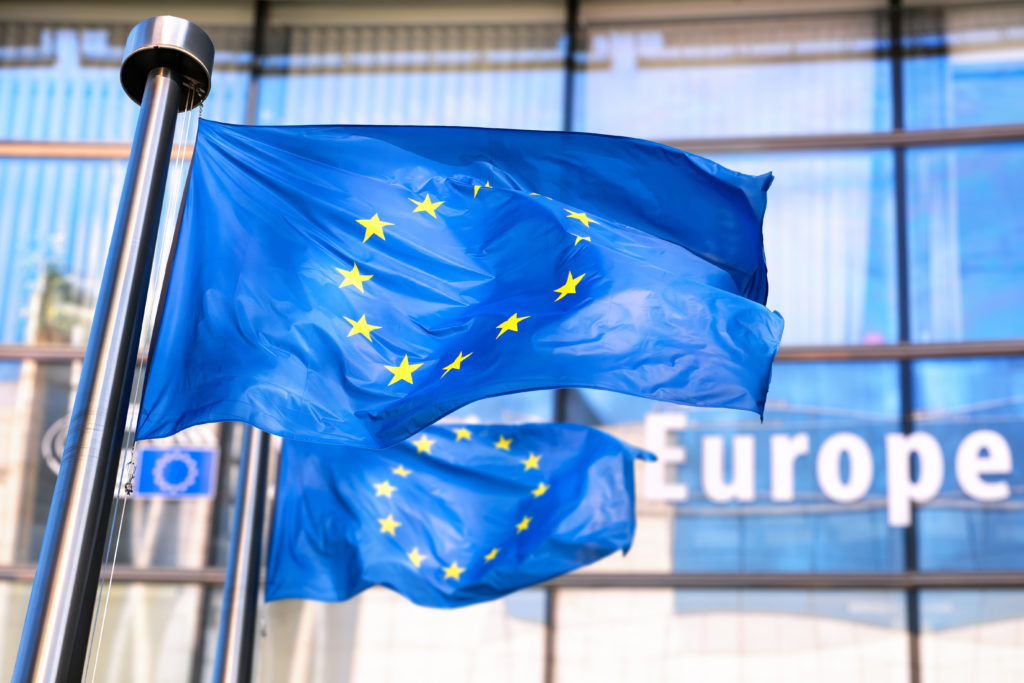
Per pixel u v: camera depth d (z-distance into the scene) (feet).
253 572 29.94
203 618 45.47
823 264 48.60
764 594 44.50
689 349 20.61
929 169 49.34
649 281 21.47
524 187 24.29
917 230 48.60
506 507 32.50
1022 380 45.96
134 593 45.68
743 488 45.70
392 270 22.33
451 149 23.80
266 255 22.15
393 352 21.63
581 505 32.53
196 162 22.67
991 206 48.57
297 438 20.84
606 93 52.24
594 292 21.43
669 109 51.72
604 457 32.83
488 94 52.80
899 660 43.32
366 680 44.21
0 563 46.37
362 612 44.96
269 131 23.21
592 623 44.60
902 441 45.68
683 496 45.78
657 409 46.83
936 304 47.55
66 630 15.80
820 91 51.21
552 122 52.11
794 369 47.09
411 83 53.16
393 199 23.03
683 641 44.19
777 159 50.34
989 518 44.52
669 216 24.41
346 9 54.13
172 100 19.69
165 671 44.88
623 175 24.36
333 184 23.00
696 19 52.65
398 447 32.81
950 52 50.98
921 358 46.68
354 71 53.42
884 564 44.45
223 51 53.72
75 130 52.47
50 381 48.75
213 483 46.98
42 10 53.98
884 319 47.65
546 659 44.34
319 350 21.56
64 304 49.85
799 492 45.52
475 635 44.68
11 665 45.21
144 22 19.93
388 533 32.30
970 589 43.78
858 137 49.93
